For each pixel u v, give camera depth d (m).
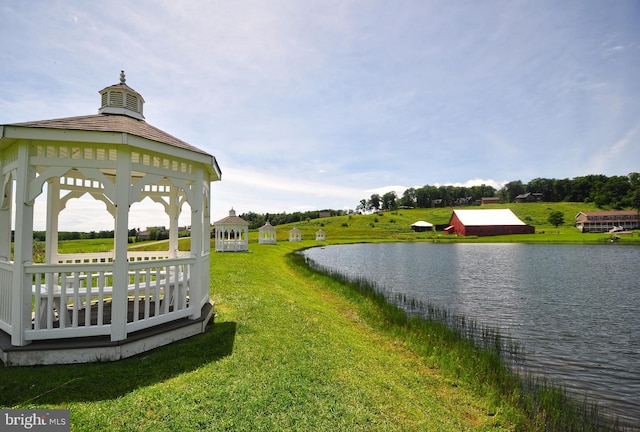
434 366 7.58
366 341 8.73
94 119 6.14
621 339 10.75
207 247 8.56
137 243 37.00
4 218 6.09
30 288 5.32
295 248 47.41
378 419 4.59
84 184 8.49
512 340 10.59
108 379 4.84
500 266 29.77
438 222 106.00
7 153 5.91
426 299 16.50
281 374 5.49
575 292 18.38
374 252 45.84
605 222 86.69
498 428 5.13
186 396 4.54
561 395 6.51
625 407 6.59
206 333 7.06
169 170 6.31
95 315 7.35
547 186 138.50
